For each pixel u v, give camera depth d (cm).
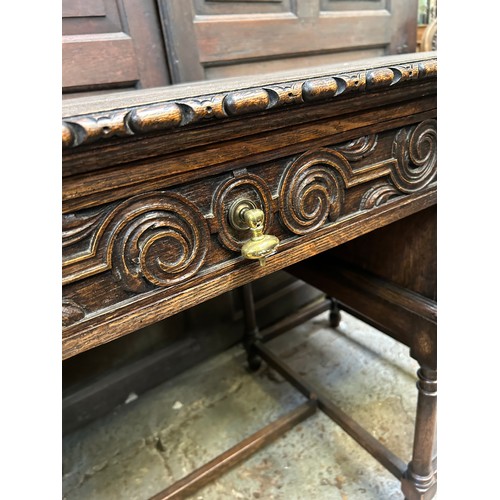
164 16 67
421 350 57
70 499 76
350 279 68
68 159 25
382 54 97
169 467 81
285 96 31
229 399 97
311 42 85
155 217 31
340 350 108
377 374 99
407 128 44
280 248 39
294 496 73
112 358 95
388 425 84
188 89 39
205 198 33
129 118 25
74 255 28
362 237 65
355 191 43
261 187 35
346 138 39
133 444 87
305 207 39
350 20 88
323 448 82
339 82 34
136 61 68
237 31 75
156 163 29
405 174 46
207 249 34
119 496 76
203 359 110
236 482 77
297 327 120
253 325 100
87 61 64
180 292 34
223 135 31
